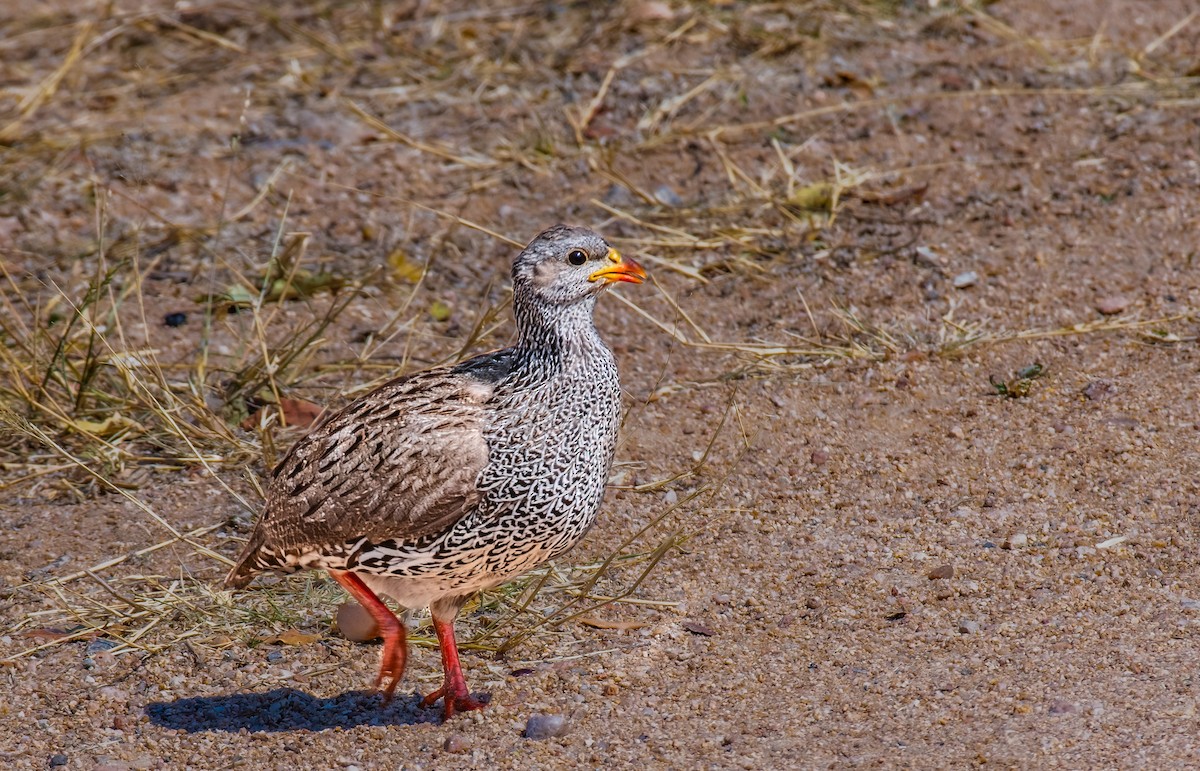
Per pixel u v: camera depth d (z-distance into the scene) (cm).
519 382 811
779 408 1130
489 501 793
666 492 1051
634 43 1683
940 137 1480
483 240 1382
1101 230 1316
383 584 825
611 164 1467
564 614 932
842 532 996
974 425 1095
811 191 1392
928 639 876
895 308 1246
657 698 841
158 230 1403
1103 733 763
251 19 1820
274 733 825
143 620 931
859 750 769
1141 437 1059
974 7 1700
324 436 830
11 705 853
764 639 892
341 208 1430
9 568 984
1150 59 1592
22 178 1477
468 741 806
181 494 1070
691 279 1314
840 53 1633
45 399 1155
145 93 1653
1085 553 948
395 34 1761
